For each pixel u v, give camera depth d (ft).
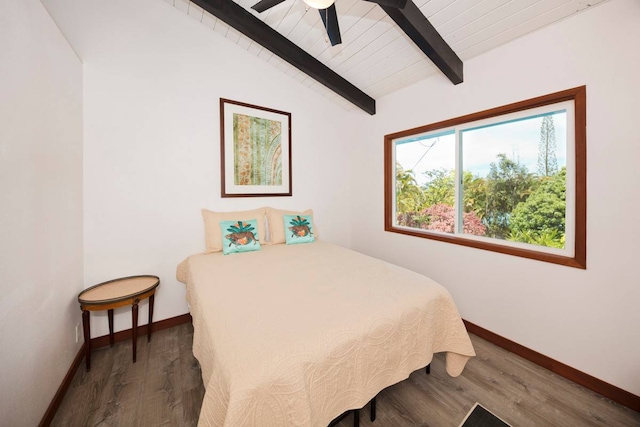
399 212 10.05
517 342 6.31
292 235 9.03
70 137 5.59
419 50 7.13
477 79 6.82
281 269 6.27
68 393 5.04
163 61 7.32
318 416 3.19
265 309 4.17
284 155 9.78
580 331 5.29
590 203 5.08
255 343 3.25
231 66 8.47
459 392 5.09
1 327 3.34
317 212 10.90
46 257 4.54
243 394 2.63
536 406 4.76
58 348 4.92
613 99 4.73
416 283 5.28
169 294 7.64
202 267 6.48
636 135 4.53
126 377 5.51
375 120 10.29
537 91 5.71
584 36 5.02
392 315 4.16
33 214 4.15
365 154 10.85
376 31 6.90
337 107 11.25
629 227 4.66
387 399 4.92
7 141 3.52
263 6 5.08
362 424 4.38
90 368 5.77
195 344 4.35
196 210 8.02
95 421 4.43
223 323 3.76
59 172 5.09
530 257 5.99
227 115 8.41
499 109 6.38
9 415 3.47
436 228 8.70
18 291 3.72
